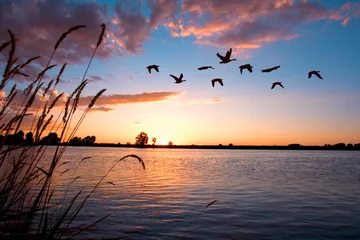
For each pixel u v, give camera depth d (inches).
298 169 1181.7
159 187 559.8
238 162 1830.7
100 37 101.0
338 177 826.8
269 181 711.1
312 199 446.6
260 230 260.1
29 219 89.4
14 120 87.8
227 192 509.4
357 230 266.1
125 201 386.3
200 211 337.7
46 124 96.7
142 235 228.4
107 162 1533.0
